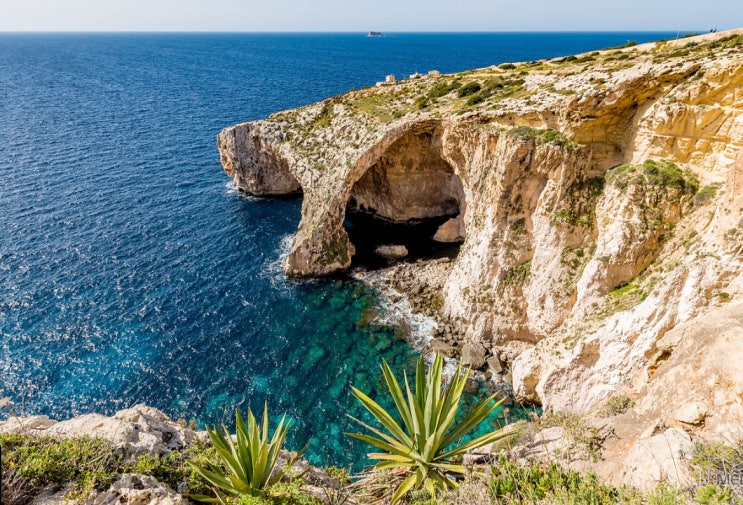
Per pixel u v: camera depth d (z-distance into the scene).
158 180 70.06
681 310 22.95
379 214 62.25
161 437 13.59
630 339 25.23
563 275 31.75
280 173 65.94
